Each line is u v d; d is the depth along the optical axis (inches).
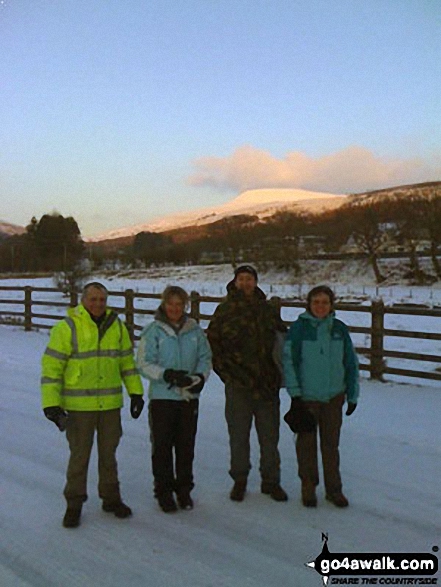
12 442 251.3
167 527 169.2
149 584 138.8
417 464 220.1
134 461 227.1
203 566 147.0
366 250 1696.6
